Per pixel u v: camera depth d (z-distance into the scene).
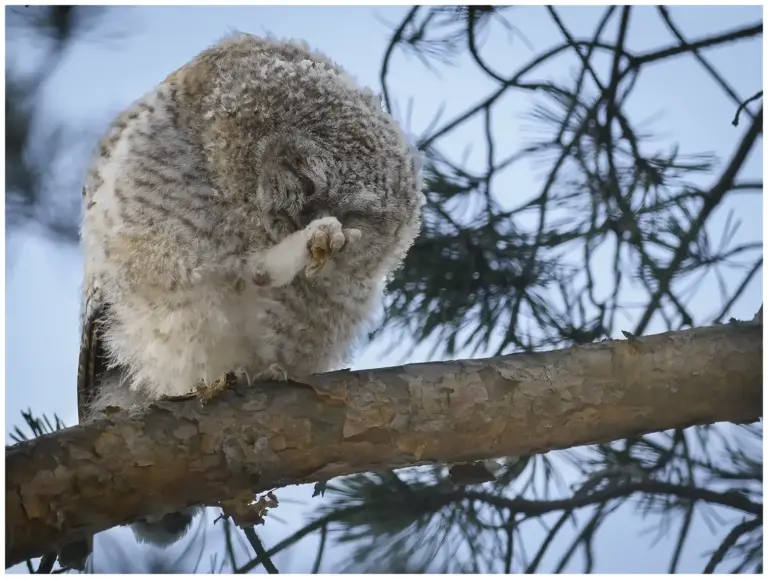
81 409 7.86
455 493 7.95
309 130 6.79
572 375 5.70
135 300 6.80
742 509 7.59
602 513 7.69
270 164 6.62
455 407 5.61
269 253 6.50
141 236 6.61
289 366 7.04
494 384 5.66
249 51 7.15
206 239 6.58
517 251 8.52
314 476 5.57
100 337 7.53
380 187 6.87
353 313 7.26
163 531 7.81
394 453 5.60
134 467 5.24
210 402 5.49
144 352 7.05
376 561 7.59
